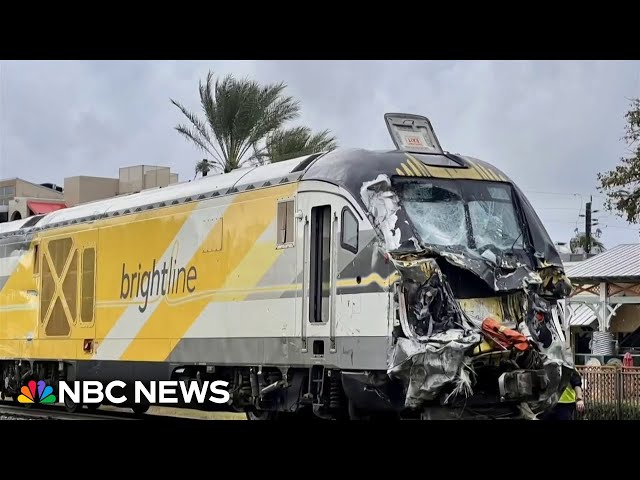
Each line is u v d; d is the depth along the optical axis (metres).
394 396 12.90
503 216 14.04
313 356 13.75
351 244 13.24
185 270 16.47
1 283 22.23
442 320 12.52
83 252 19.31
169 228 16.97
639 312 32.12
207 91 31.86
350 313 13.15
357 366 12.98
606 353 28.42
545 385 12.89
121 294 18.09
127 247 18.03
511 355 12.70
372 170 13.45
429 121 14.64
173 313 16.67
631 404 19.39
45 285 20.52
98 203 19.78
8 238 22.09
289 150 31.56
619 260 29.12
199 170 32.12
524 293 13.22
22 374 21.53
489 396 12.92
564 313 13.75
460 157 14.39
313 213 13.95
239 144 32.09
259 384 14.87
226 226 15.64
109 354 18.31
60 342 19.83
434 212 13.50
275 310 14.49
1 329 22.12
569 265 30.30
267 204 14.81
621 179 22.84
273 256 14.59
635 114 22.70
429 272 12.52
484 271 12.91
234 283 15.34
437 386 12.38
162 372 16.88
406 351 12.42
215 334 15.67
